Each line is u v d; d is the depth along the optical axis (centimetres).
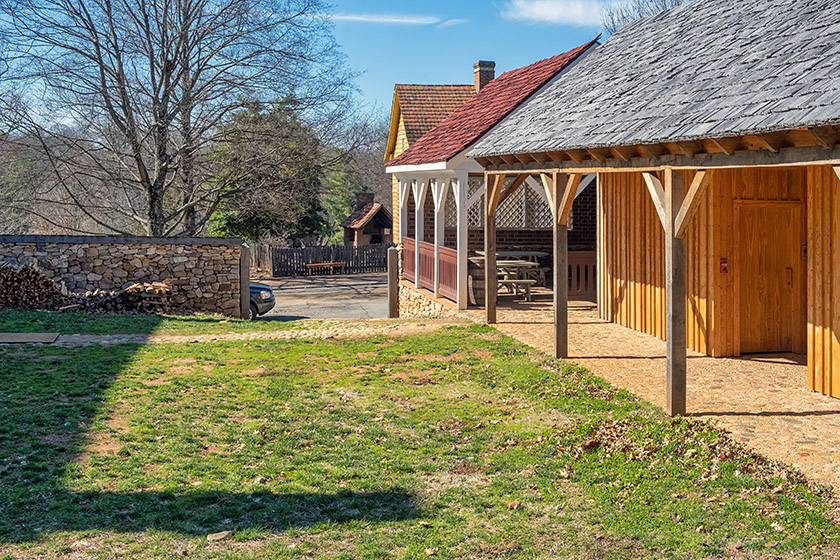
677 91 975
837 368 924
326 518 629
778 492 647
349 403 984
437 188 1881
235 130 2714
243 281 2028
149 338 1446
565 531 604
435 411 950
